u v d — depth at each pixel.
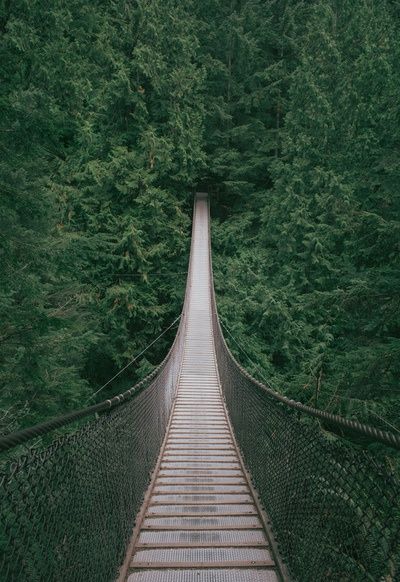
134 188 19.83
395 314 6.55
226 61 30.02
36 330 5.12
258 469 3.87
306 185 18.75
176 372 9.67
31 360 5.37
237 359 14.91
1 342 5.14
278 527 2.83
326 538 1.90
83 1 16.33
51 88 6.01
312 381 8.60
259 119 29.06
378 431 1.41
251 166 26.09
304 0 29.78
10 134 4.42
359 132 11.34
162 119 24.03
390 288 6.59
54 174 17.91
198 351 12.45
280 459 2.95
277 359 16.53
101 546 2.19
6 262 4.42
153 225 20.12
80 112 6.52
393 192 7.34
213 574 2.51
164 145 20.70
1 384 5.80
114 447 2.58
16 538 1.32
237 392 6.05
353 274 8.24
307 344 15.28
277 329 15.80
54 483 1.62
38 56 5.85
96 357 17.73
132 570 2.55
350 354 6.76
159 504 3.64
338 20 22.05
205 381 10.07
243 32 28.88
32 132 4.49
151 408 4.64
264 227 21.86
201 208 27.09
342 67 19.83
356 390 6.42
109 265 18.36
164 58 24.05
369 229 7.00
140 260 18.80
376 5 20.16
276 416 3.19
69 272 5.51
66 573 1.69
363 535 1.55
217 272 20.05
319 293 7.16
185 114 23.17
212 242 23.16
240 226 23.44
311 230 17.38
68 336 7.09
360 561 1.56
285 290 16.53
